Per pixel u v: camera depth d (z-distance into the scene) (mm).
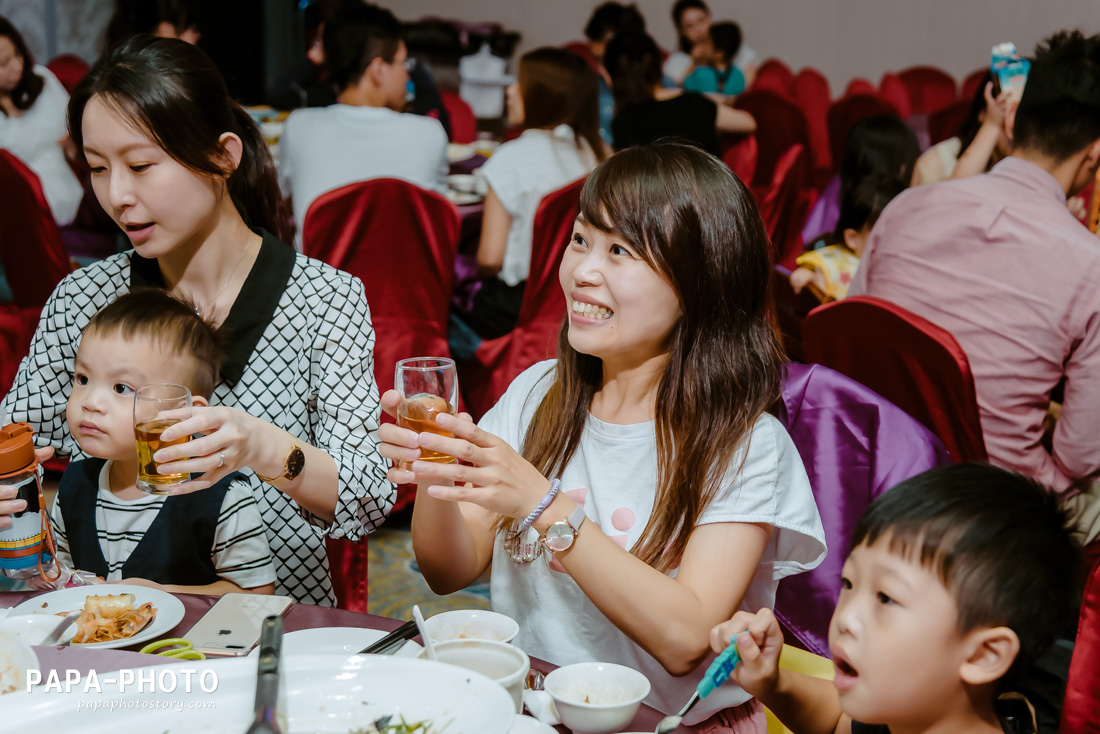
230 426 1156
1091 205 2490
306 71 4590
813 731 1042
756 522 1144
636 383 1242
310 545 1575
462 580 1277
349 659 773
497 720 715
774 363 1214
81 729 712
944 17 7555
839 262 3018
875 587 878
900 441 1417
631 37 3621
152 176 1380
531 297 2832
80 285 1593
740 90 6703
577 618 1201
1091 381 2051
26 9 6410
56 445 1606
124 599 1021
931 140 4926
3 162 2750
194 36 3805
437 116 4621
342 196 2535
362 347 1588
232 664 767
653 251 1116
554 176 3041
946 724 887
